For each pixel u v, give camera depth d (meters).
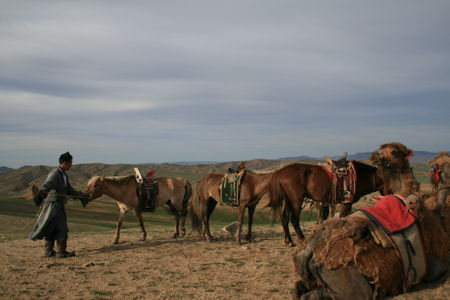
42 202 9.17
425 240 4.57
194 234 13.02
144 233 11.71
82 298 5.71
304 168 9.71
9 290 6.19
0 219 25.31
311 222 15.82
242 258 8.31
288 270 6.89
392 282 4.31
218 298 5.48
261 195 10.59
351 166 9.38
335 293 4.18
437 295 4.39
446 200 5.18
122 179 11.14
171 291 5.93
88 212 42.44
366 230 4.38
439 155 5.72
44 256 9.12
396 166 5.06
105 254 9.39
